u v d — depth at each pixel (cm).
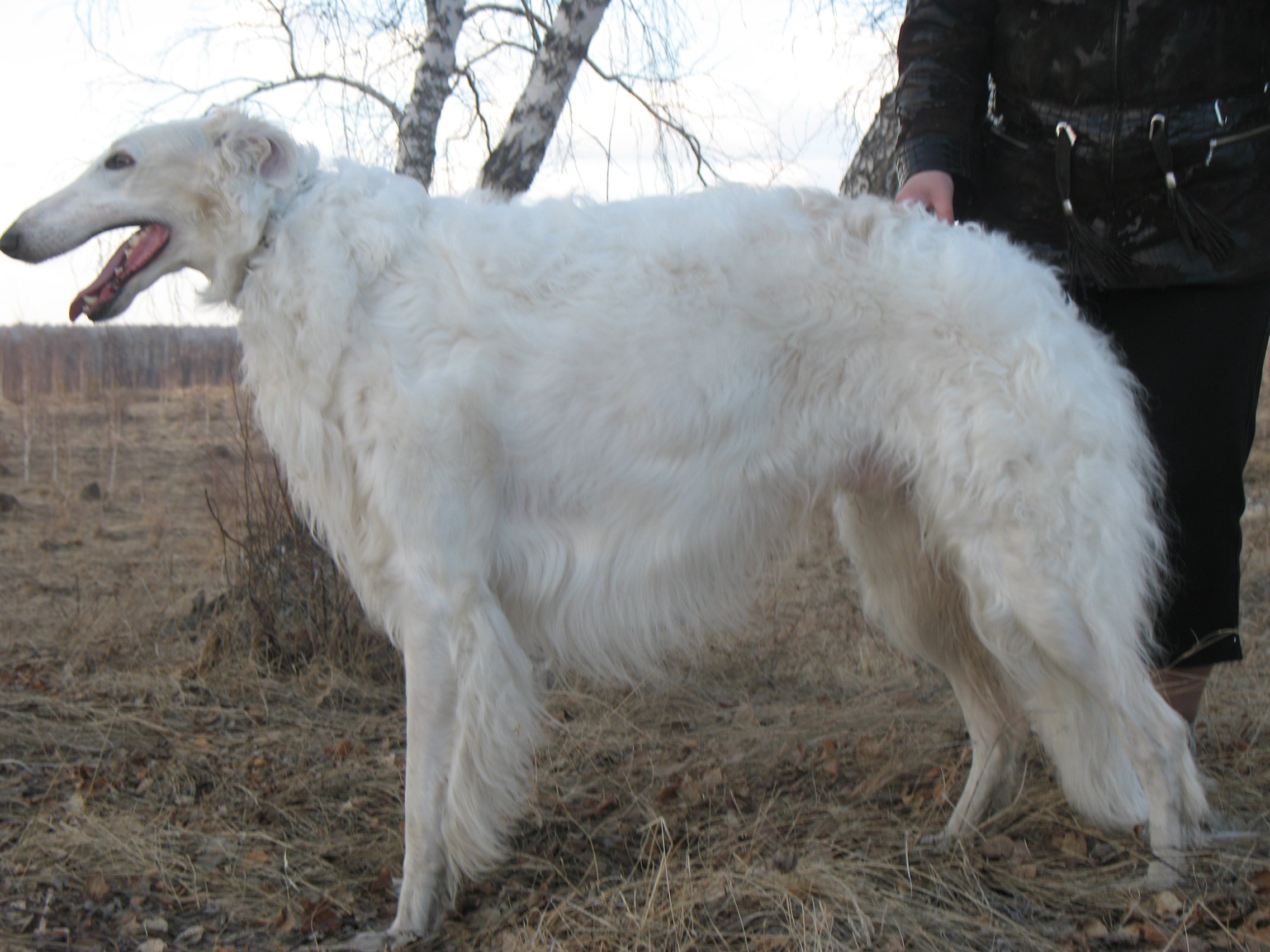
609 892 255
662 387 258
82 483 1003
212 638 465
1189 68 259
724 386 259
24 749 364
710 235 263
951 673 298
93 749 368
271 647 466
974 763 293
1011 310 251
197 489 964
